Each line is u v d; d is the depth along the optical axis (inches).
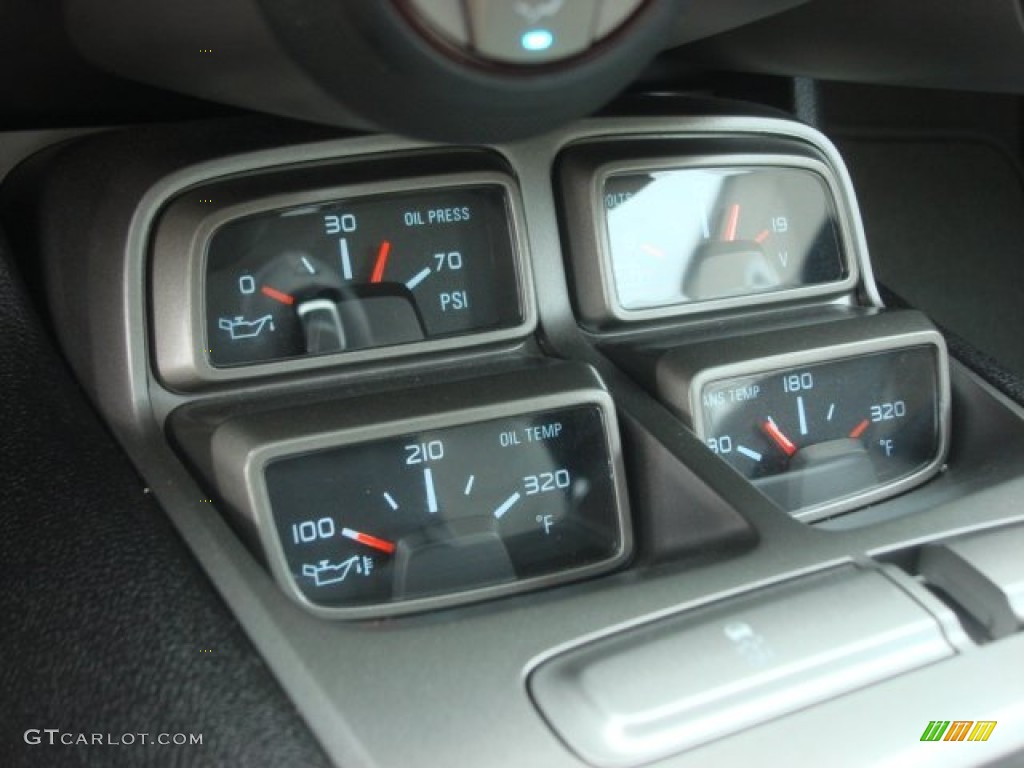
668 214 43.3
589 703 28.8
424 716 28.2
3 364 34.4
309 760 26.9
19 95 42.3
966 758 30.1
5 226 41.1
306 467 34.1
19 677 29.5
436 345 39.5
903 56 43.7
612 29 26.0
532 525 36.8
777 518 36.0
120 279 35.6
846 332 42.1
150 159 37.1
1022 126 67.2
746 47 46.7
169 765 27.1
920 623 32.4
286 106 30.5
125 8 31.8
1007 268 66.7
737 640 30.9
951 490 42.6
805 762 29.1
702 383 39.3
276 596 31.0
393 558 34.9
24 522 31.7
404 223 39.3
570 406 37.1
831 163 46.3
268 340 37.5
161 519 32.2
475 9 24.4
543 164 41.7
